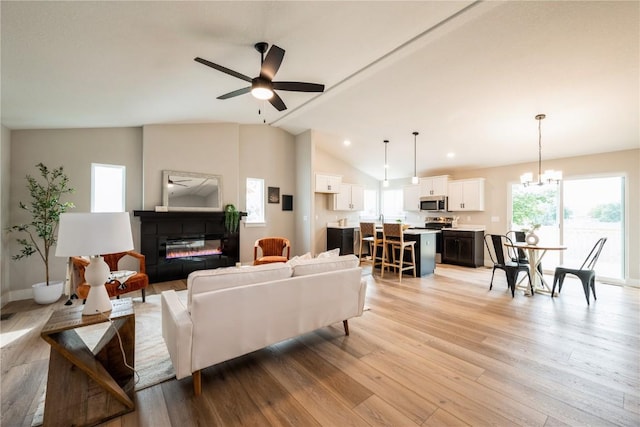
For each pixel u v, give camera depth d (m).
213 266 5.23
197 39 2.35
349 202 7.24
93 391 1.61
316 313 2.37
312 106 4.54
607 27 2.33
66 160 4.06
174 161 4.90
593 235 5.02
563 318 3.13
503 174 6.05
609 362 2.20
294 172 6.59
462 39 2.62
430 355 2.32
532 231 4.29
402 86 3.65
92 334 2.70
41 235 3.52
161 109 4.00
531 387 1.89
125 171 4.56
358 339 2.62
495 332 2.77
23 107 3.06
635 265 4.53
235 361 2.22
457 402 1.74
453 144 5.48
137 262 4.59
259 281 2.08
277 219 6.29
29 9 1.70
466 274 5.38
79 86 2.80
